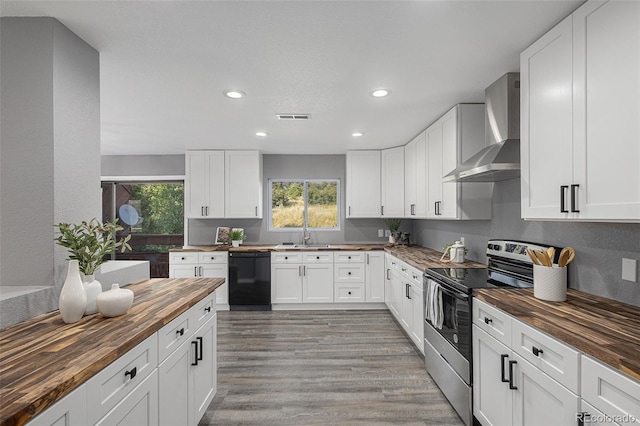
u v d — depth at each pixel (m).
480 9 1.55
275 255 4.62
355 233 5.31
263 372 2.78
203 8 1.53
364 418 2.15
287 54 1.98
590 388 1.15
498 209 2.78
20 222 1.60
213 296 2.22
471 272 2.54
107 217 5.14
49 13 1.57
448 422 2.11
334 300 4.65
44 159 1.60
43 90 1.60
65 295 1.38
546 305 1.63
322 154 5.25
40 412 0.83
